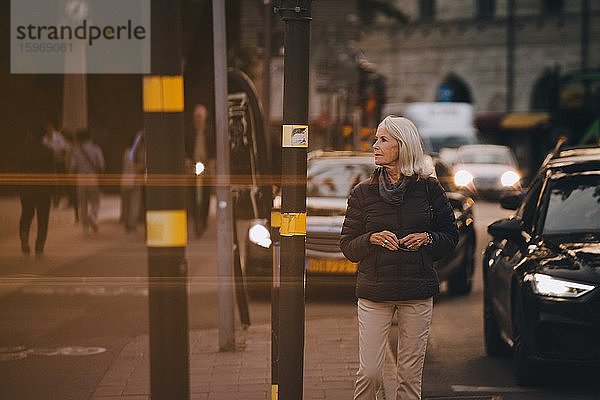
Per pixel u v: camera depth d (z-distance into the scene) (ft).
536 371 45.60
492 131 379.35
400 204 33.53
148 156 29.14
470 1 387.55
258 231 72.69
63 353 53.47
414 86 395.96
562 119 179.22
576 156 53.88
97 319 63.36
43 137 100.68
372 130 178.60
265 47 125.08
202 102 101.91
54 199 128.67
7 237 112.27
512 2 381.19
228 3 114.62
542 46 377.71
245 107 57.57
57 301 70.18
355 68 171.22
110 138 164.25
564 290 43.78
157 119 29.04
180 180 29.30
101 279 80.89
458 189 80.02
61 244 107.24
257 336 57.93
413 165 33.45
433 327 62.54
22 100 121.60
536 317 44.14
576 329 43.52
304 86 31.86
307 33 31.83
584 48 371.35
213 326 61.36
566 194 50.01
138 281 79.97
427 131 243.19
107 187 188.75
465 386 46.70
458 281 75.72
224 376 47.73
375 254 33.58
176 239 29.48
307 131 31.99
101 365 50.52
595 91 178.19
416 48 394.73
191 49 66.23
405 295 33.37
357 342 55.93
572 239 47.57
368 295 33.58
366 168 77.56
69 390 45.44
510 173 112.47
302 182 32.04
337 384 45.98
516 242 49.21
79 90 122.42
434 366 51.26
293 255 32.12
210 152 116.78
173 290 29.63
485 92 386.32
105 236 117.08
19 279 80.59
